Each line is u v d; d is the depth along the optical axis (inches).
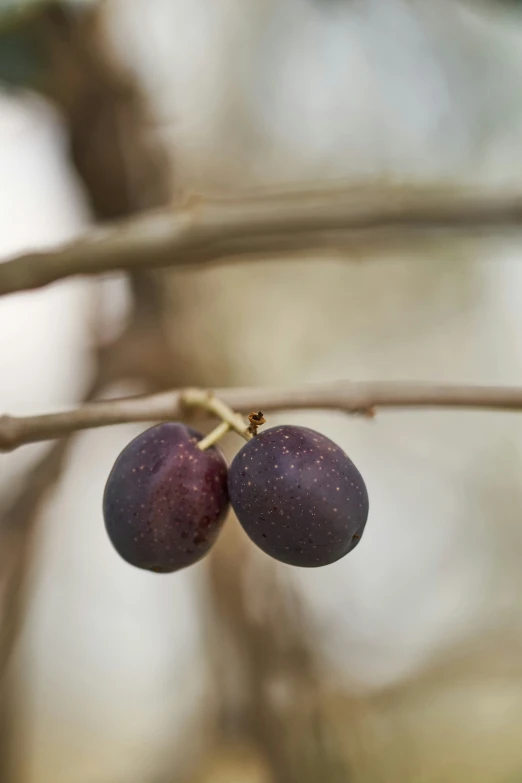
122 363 14.1
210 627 15.3
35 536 11.7
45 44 11.9
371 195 11.0
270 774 14.5
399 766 16.3
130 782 16.9
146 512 8.2
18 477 11.8
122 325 14.6
